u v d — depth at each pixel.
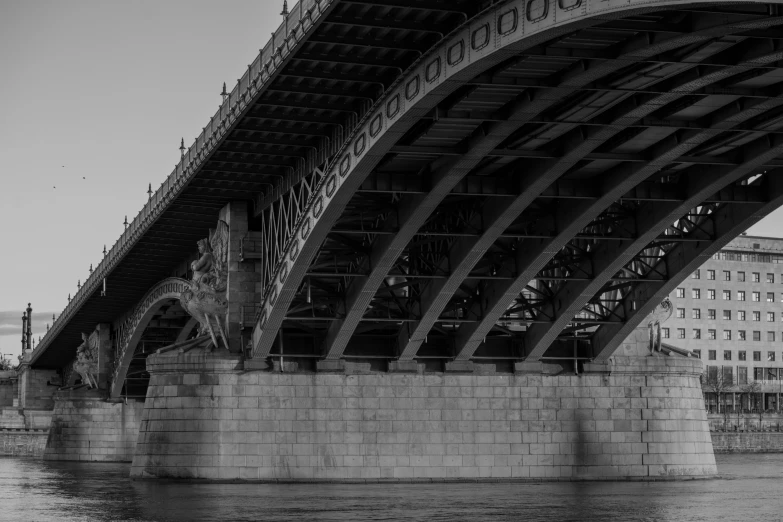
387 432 63.59
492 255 59.91
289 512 48.66
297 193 59.59
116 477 79.50
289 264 56.09
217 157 57.97
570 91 42.22
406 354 63.59
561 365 67.06
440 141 48.06
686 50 39.25
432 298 59.84
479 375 65.31
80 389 110.38
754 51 38.84
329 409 63.19
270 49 48.41
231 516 47.22
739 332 166.25
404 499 54.12
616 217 57.12
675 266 60.62
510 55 39.06
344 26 43.28
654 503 53.53
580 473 65.88
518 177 52.34
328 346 63.16
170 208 68.38
